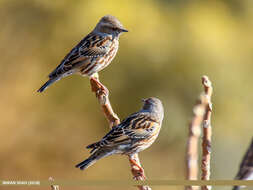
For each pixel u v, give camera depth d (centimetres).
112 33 882
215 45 1792
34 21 1838
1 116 1797
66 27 1794
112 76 1759
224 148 1777
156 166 1767
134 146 666
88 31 1775
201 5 1877
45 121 1820
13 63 1847
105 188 1717
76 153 1800
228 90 1798
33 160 1773
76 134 1825
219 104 1791
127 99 1784
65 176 1759
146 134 679
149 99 716
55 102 1831
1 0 1827
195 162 392
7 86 1828
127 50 1742
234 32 1866
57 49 1819
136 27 1750
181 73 1773
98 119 1841
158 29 1762
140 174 636
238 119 1808
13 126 1798
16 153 1772
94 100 1823
